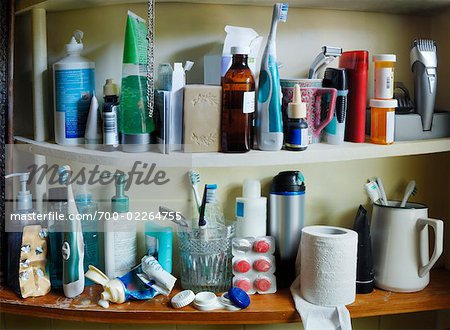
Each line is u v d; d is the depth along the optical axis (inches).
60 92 33.2
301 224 35.1
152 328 38.0
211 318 31.3
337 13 37.3
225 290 34.1
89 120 32.9
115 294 31.9
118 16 35.6
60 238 33.8
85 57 36.1
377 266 34.8
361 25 37.9
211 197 34.4
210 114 30.8
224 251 33.8
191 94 30.5
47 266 33.7
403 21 38.6
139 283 33.6
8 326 38.3
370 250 34.0
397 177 39.5
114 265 33.9
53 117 36.7
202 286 33.9
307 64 37.3
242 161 30.5
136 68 31.0
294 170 37.6
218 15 35.6
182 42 35.5
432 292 34.4
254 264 34.2
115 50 35.9
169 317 31.3
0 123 33.5
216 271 33.8
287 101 33.1
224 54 32.8
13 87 35.4
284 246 34.8
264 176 37.3
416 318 40.2
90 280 34.9
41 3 33.4
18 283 33.4
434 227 32.9
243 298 31.7
